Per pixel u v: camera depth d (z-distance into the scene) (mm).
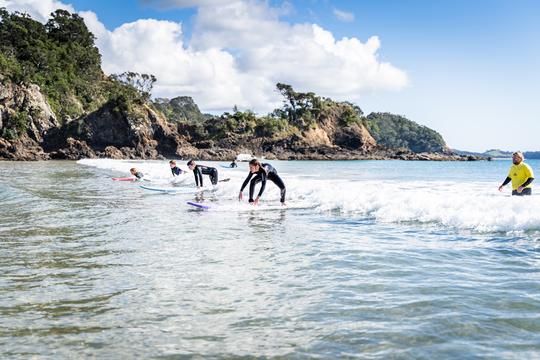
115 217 10398
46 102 105688
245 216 10562
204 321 3881
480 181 23203
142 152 101500
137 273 5480
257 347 3338
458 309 4090
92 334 3607
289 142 129875
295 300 4430
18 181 22781
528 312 3982
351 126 150500
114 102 104062
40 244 7270
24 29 124438
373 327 3688
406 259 6113
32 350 3307
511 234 7703
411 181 23109
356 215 10438
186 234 8180
